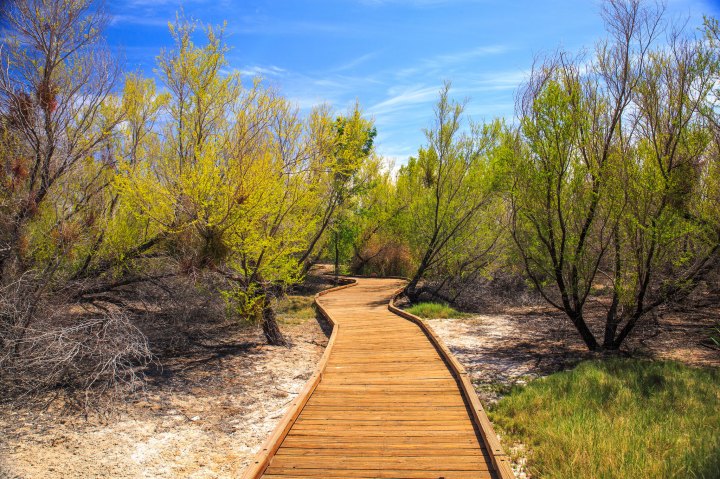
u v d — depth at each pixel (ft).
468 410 20.95
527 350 34.37
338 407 21.47
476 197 59.52
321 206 54.49
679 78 27.76
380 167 69.41
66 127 27.04
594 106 30.09
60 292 27.09
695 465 14.42
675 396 21.20
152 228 31.19
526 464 16.14
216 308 35.96
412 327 40.65
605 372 25.32
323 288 78.18
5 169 25.21
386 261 95.40
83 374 26.11
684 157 27.63
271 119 35.12
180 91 32.01
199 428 20.80
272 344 36.78
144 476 16.42
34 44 26.03
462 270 61.46
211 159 28.17
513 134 32.65
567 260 32.04
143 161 31.42
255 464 15.11
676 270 30.37
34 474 16.30
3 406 22.36
